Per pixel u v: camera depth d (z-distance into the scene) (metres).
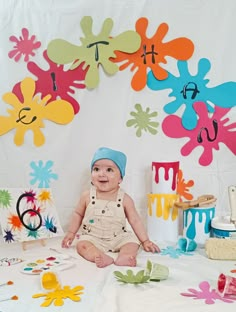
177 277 0.88
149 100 1.33
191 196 1.34
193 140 1.33
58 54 1.34
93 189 1.24
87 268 0.96
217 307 0.72
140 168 1.35
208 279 0.88
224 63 1.31
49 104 1.36
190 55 1.31
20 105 1.36
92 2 1.33
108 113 1.35
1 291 0.81
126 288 0.82
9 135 1.37
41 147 1.37
